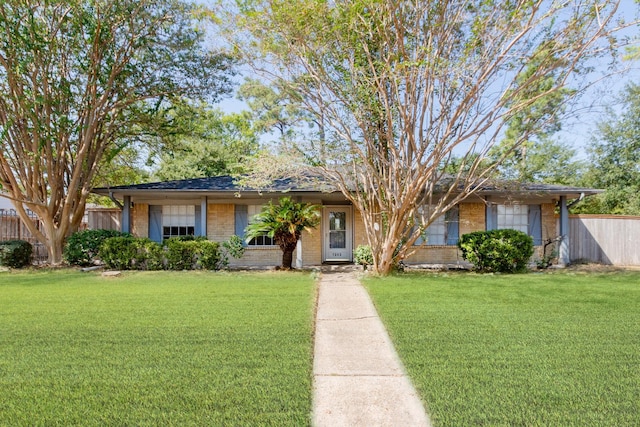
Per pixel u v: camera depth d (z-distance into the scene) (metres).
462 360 4.09
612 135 20.17
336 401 3.25
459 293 7.64
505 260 11.07
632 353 4.26
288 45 8.75
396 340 4.76
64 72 11.91
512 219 14.23
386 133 9.26
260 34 8.73
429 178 10.44
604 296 7.34
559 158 18.91
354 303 6.93
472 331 5.09
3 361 4.06
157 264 11.41
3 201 18.75
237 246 11.70
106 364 3.98
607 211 20.52
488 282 9.05
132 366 3.93
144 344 4.58
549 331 5.07
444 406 3.12
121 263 11.37
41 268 11.73
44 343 4.61
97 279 9.57
